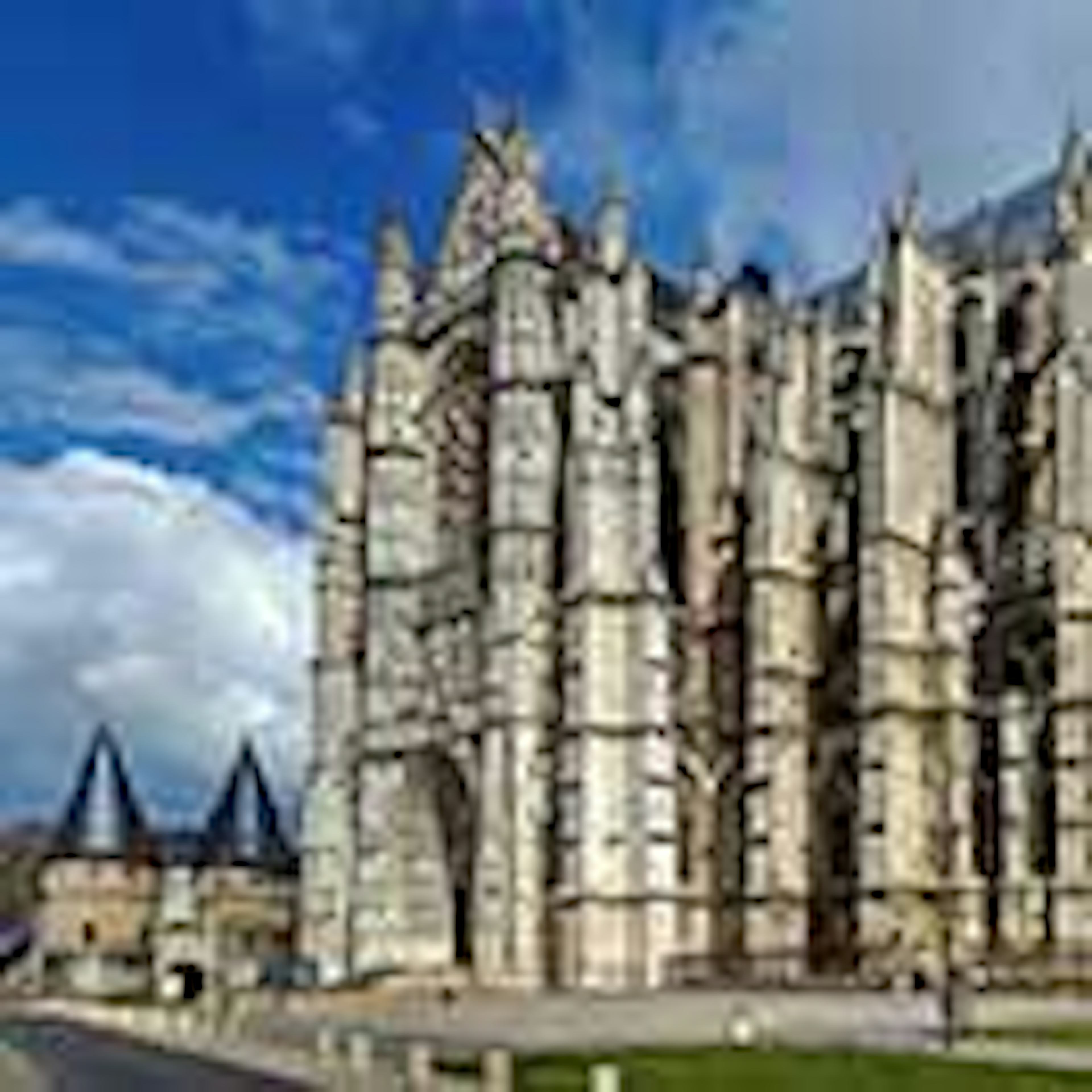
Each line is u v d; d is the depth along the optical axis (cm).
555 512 10344
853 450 9762
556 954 9562
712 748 9956
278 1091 5112
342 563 11806
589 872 9425
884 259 9750
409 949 10731
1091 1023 6781
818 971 8981
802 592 9675
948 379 9575
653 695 9600
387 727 11094
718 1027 7144
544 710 10056
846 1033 6775
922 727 8919
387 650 11200
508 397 10462
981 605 8988
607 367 10106
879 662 8900
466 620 10731
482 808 10062
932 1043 6322
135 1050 7338
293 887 16525
